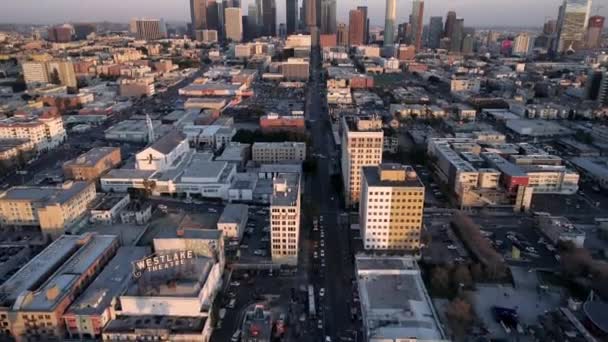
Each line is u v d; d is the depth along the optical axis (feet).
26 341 641.40
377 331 594.65
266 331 625.00
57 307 637.30
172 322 630.33
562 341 639.35
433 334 590.55
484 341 643.04
